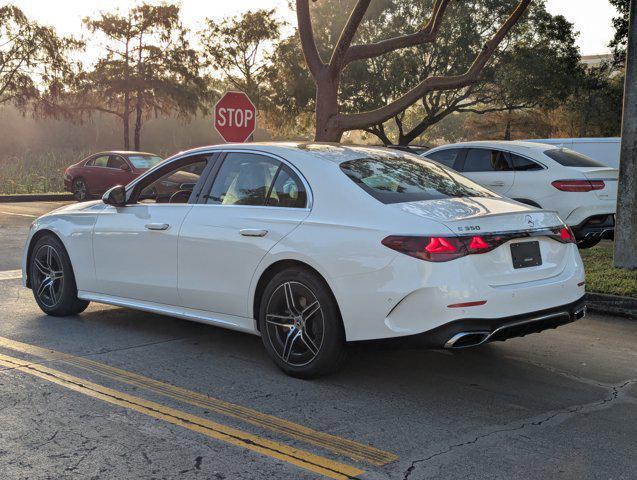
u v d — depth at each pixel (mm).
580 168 10594
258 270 5082
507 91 34094
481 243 4434
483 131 48406
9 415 4168
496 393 4742
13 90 31797
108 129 54969
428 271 4336
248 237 5145
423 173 5402
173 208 5812
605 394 4750
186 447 3754
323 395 4648
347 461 3617
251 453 3695
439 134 69688
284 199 5145
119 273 6148
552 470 3537
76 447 3727
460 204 4871
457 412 4363
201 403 4449
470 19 34062
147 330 6348
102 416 4180
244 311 5242
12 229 13875
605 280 8016
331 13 34812
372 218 4625
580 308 5000
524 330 4664
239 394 4641
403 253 4402
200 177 5777
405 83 34406
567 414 4348
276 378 4996
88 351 5621
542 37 34938
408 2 34875
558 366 5402
